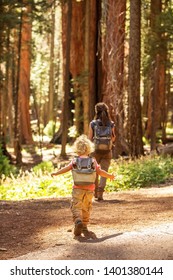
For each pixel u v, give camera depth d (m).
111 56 24.80
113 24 24.91
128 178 14.71
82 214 7.27
